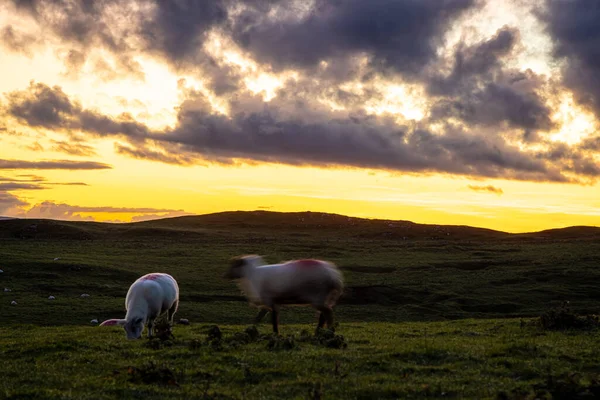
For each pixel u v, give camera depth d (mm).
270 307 20312
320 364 13812
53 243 94250
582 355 14922
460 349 15656
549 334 19922
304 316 45844
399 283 63031
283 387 11875
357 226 160500
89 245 93688
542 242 114500
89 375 13258
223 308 48344
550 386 10570
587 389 10344
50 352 16125
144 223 166375
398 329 24562
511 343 16562
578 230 155250
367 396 11203
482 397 11039
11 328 28062
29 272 59062
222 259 80375
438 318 48750
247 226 162000
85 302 47094
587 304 53406
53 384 12445
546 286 61375
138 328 22188
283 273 19953
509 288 60906
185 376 12961
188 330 22859
